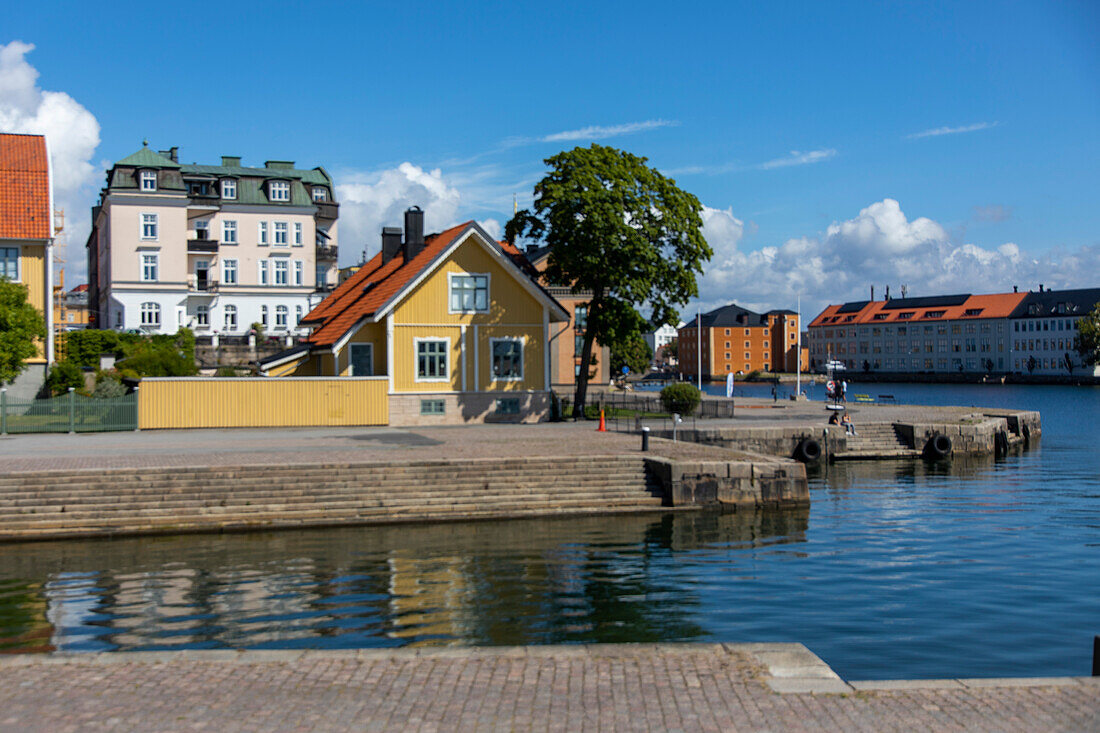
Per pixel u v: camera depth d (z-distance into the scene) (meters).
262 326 72.50
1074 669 12.38
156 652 9.61
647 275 42.75
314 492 23.80
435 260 40.75
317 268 78.62
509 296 42.69
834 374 191.62
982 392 135.12
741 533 22.55
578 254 41.81
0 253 47.16
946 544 21.47
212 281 72.31
